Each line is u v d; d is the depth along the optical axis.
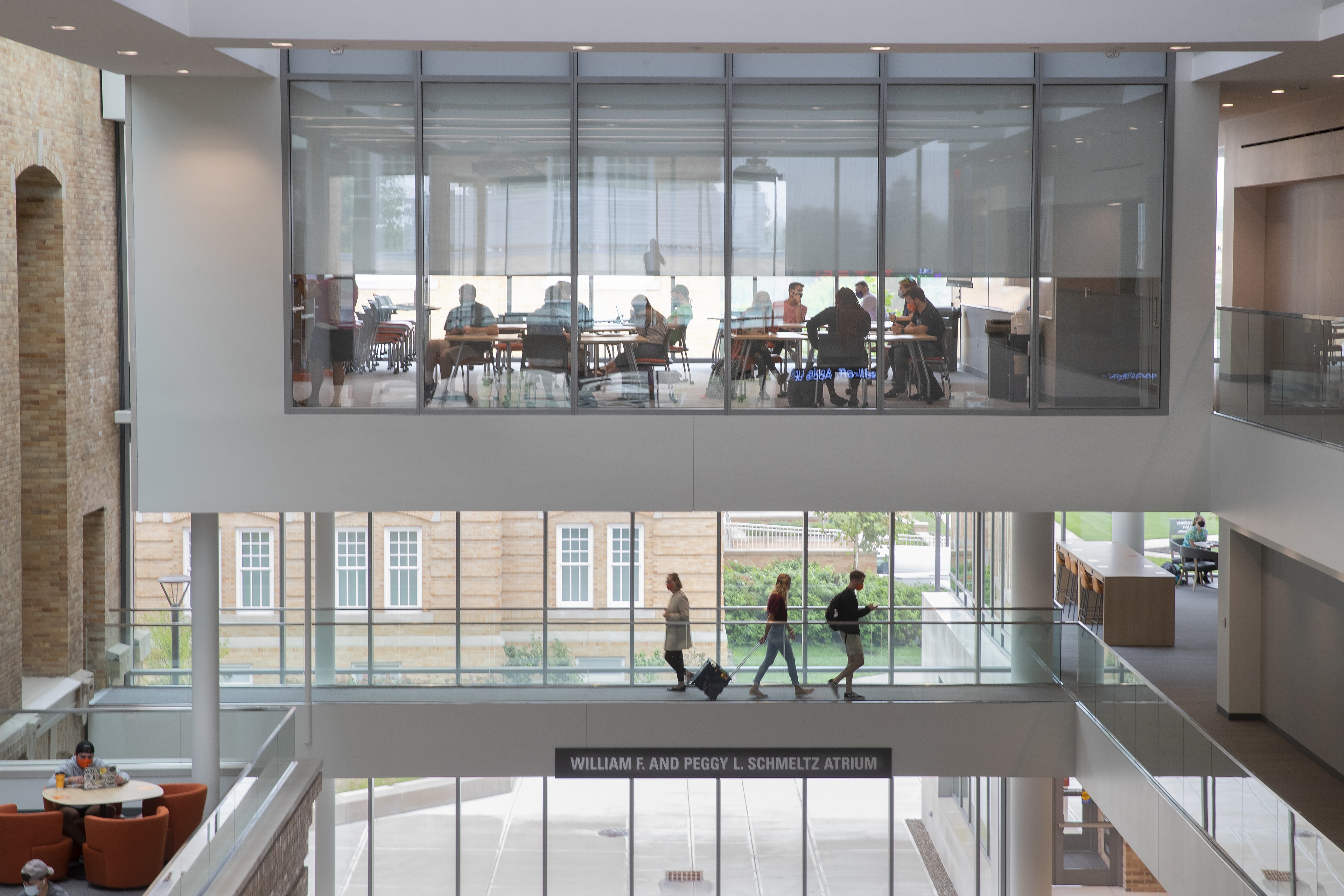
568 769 14.95
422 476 12.81
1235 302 17.75
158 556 21.16
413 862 19.48
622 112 12.71
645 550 21.30
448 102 12.66
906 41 10.11
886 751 15.02
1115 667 13.99
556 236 12.76
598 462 12.87
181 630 17.28
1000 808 18.88
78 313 18.09
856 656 15.28
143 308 12.62
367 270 12.73
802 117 12.74
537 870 19.52
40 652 17.75
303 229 12.68
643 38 10.05
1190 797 11.85
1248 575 15.73
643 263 12.80
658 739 14.96
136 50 10.88
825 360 12.91
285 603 21.34
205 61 11.45
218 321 12.65
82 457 18.33
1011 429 12.95
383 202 12.70
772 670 15.30
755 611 21.19
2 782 13.64
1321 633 14.24
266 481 12.77
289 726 14.31
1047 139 12.84
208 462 12.74
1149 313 12.97
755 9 10.08
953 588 21.42
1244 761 14.28
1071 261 12.95
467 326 12.80
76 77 17.86
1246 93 13.95
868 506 12.96
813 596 21.38
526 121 12.69
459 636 15.64
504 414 12.80
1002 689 15.53
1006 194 12.85
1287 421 11.70
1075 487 13.04
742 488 12.91
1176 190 12.85
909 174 12.80
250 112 12.49
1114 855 19.58
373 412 12.77
